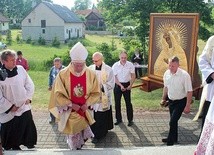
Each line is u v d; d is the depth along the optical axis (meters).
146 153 3.95
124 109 9.08
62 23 54.19
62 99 4.16
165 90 6.15
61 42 52.41
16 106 4.67
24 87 4.76
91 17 81.88
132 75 7.44
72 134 4.25
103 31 69.19
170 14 7.60
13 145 4.87
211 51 4.07
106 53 19.98
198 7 16.48
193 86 7.40
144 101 9.96
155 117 8.18
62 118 4.25
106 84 6.46
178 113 5.90
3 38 54.56
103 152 4.05
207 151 2.28
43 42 46.91
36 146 6.17
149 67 8.48
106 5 18.31
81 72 4.18
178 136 6.70
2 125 4.77
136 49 16.27
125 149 4.18
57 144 6.29
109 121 6.84
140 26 17.41
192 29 7.13
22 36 55.94
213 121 2.39
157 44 8.12
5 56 4.47
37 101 10.10
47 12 54.44
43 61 20.12
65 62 19.84
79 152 4.06
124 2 17.91
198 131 7.02
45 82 14.12
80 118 4.26
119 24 19.08
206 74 4.02
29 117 4.89
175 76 5.71
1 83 4.49
